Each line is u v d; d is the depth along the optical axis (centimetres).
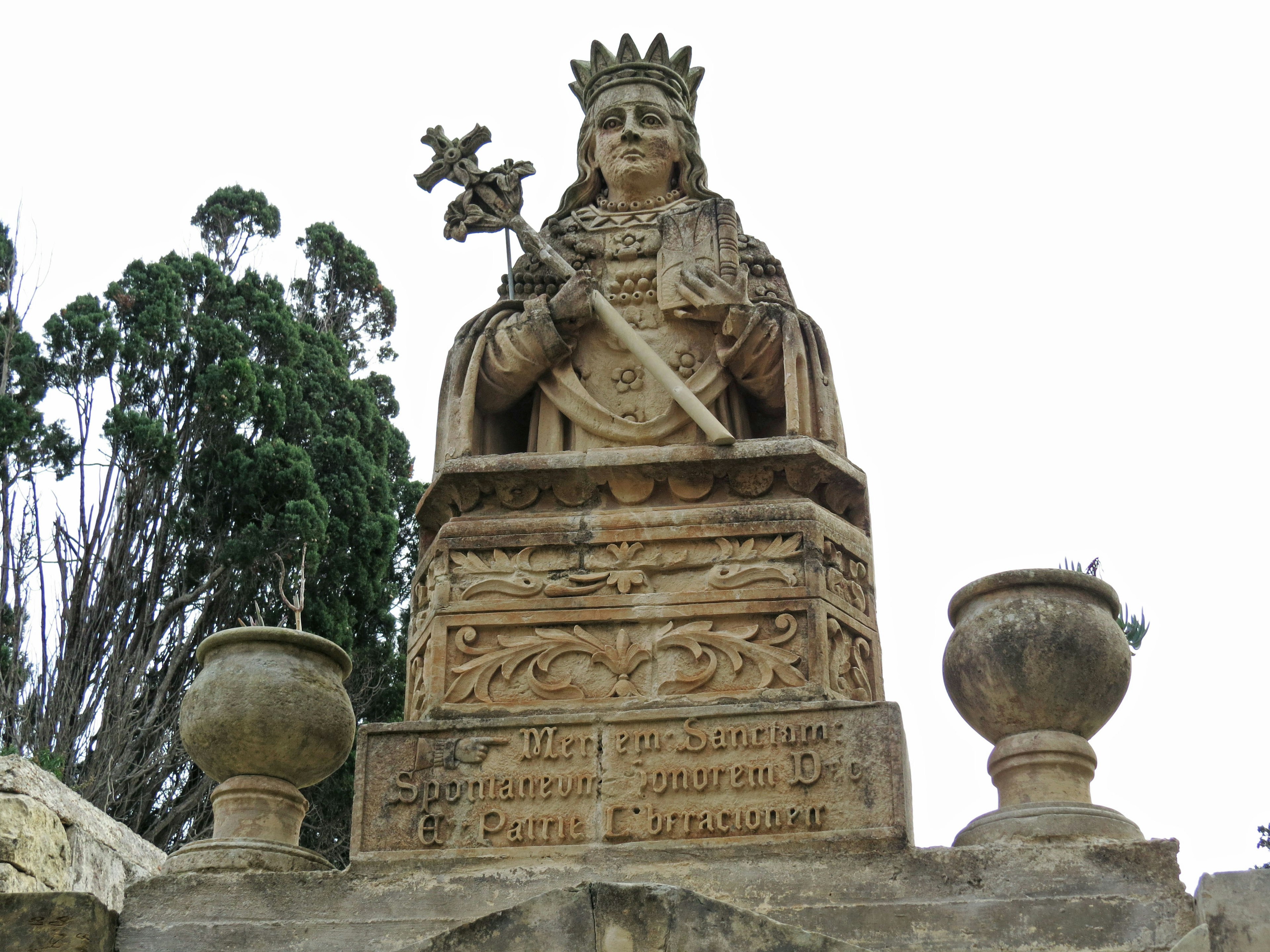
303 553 674
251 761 583
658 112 780
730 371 704
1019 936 507
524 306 719
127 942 539
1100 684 554
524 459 662
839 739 569
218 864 557
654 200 770
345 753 598
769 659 609
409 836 573
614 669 613
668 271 721
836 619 628
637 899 491
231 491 1897
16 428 1838
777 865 543
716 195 769
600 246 750
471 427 693
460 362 714
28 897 535
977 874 523
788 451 654
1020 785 546
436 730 591
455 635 629
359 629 1873
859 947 482
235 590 1820
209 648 604
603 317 704
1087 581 572
